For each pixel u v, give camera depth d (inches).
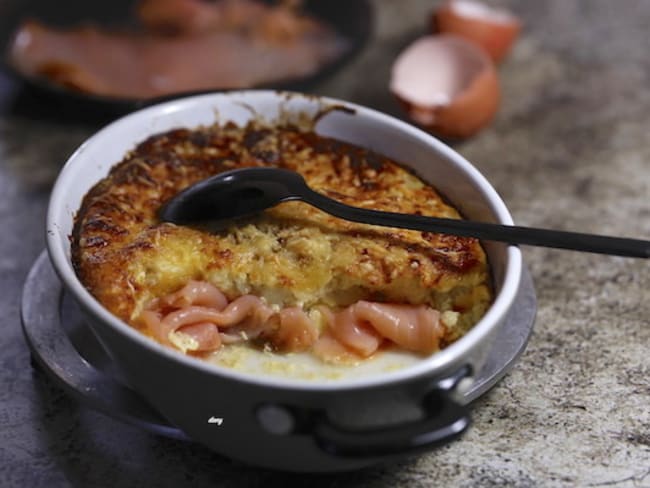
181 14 30.0
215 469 17.8
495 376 18.6
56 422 18.5
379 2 32.3
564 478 17.7
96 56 28.8
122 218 19.1
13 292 21.3
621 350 20.2
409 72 26.7
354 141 21.0
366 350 18.6
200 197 19.2
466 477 17.7
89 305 16.3
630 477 17.7
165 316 18.6
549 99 28.1
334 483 17.6
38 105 27.1
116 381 18.4
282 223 19.4
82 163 19.3
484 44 28.2
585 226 23.5
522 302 20.2
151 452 18.0
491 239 17.8
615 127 27.1
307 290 18.9
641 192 24.7
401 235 19.1
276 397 15.3
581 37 30.9
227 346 19.0
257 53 29.5
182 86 27.9
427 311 18.8
